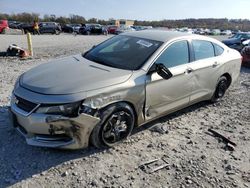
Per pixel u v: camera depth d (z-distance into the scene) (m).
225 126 5.23
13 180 3.28
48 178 3.36
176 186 3.39
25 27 38.25
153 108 4.50
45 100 3.43
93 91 3.61
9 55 12.14
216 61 5.77
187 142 4.49
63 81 3.73
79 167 3.60
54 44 19.84
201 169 3.77
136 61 4.41
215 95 6.26
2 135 4.21
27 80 3.86
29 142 3.59
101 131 3.80
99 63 4.48
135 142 4.32
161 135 4.64
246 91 7.74
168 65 4.66
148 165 3.76
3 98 5.84
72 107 3.45
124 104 3.98
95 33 43.28
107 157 3.86
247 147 4.48
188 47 5.13
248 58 11.29
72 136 3.58
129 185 3.34
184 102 5.15
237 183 3.54
